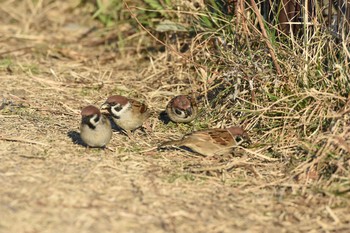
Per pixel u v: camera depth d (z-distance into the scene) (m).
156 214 9.50
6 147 11.88
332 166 10.96
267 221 9.52
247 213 9.72
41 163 11.16
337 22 13.52
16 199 9.66
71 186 10.24
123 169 11.12
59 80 16.34
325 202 10.10
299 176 10.92
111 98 12.66
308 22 13.65
